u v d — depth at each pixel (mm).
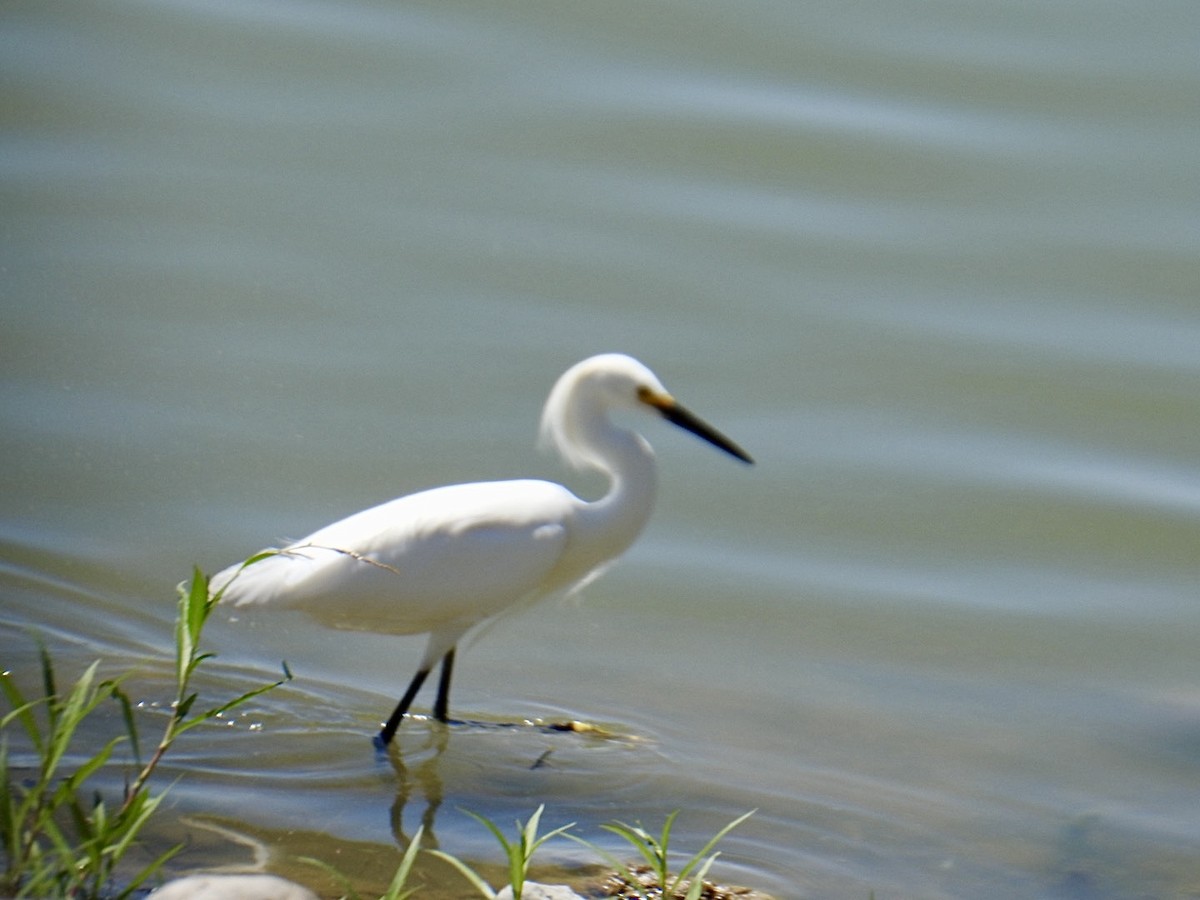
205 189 16594
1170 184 16875
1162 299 15398
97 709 9656
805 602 11711
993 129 17719
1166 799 9367
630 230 16234
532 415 13852
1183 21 19328
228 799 8711
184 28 19188
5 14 19359
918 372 14461
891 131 17656
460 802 8953
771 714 10242
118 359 14328
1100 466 13367
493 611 9805
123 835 7102
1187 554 12289
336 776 9164
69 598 11156
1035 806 9227
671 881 8008
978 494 13008
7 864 7293
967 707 10391
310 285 15375
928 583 11984
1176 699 10586
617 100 18031
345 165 17047
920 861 8500
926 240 16172
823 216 16484
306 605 9609
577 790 9156
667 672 10797
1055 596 11828
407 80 18328
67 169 16844
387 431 13617
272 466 13102
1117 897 8219
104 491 12617
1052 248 16062
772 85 18406
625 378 10023
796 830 8781
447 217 16328
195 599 6730
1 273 15297
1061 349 14734
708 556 12266
